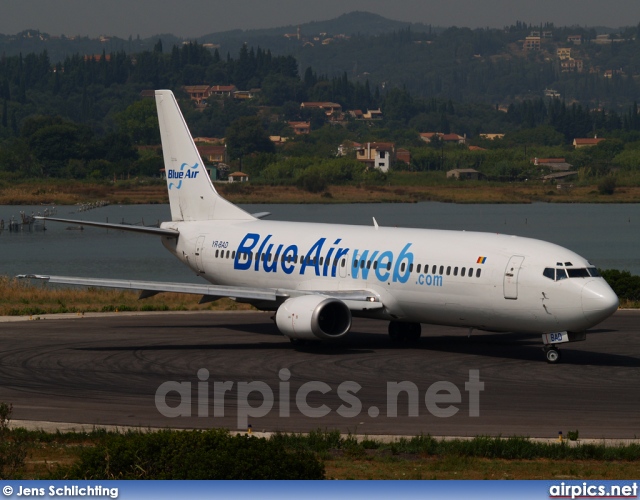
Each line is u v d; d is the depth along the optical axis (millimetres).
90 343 154125
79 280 151500
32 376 127062
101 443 80938
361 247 155125
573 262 134125
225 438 73562
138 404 110562
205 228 182000
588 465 86375
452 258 142375
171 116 188125
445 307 143375
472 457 88812
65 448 89625
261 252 169125
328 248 159250
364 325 178625
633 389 120188
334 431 95375
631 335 165625
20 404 110375
